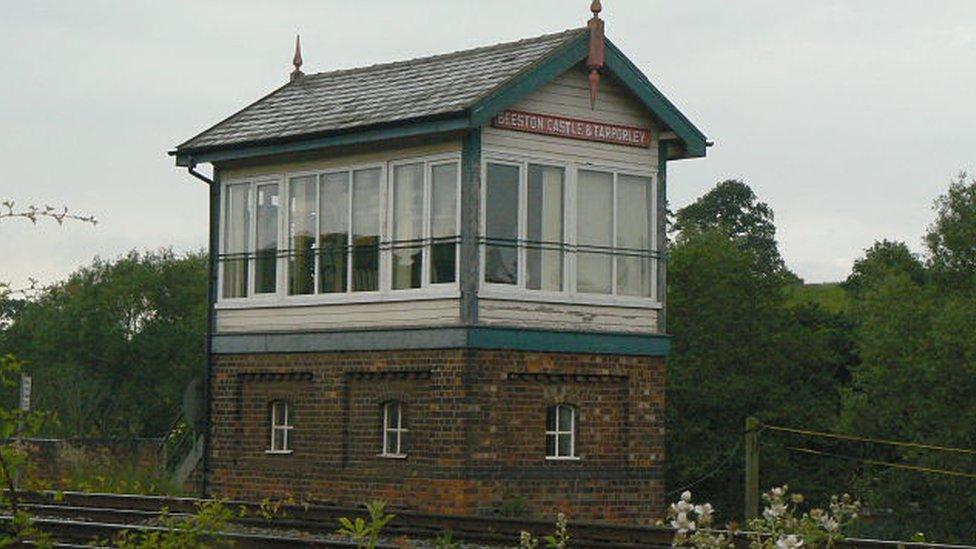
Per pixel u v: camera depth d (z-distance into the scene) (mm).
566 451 23594
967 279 63531
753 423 28438
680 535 6832
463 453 22312
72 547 14922
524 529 19391
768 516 7297
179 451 31969
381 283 24000
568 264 23703
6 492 8062
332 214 25016
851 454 52188
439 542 10125
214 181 26969
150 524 20344
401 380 23516
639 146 24719
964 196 64812
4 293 7855
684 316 54594
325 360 24703
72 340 67250
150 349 68375
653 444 24406
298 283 25469
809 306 60688
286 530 20469
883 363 51375
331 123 24562
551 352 23219
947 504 48094
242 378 26312
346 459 24297
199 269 72562
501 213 23078
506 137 23141
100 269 71312
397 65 26797
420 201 23562
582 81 24031
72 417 59938
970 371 49031
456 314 22703
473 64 24844
